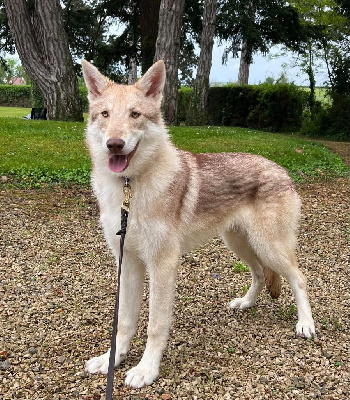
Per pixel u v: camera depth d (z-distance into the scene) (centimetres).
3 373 117
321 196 347
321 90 892
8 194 286
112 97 117
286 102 862
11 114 966
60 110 570
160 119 122
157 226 116
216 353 131
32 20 649
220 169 136
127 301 124
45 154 362
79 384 114
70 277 182
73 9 797
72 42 813
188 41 916
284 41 878
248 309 161
